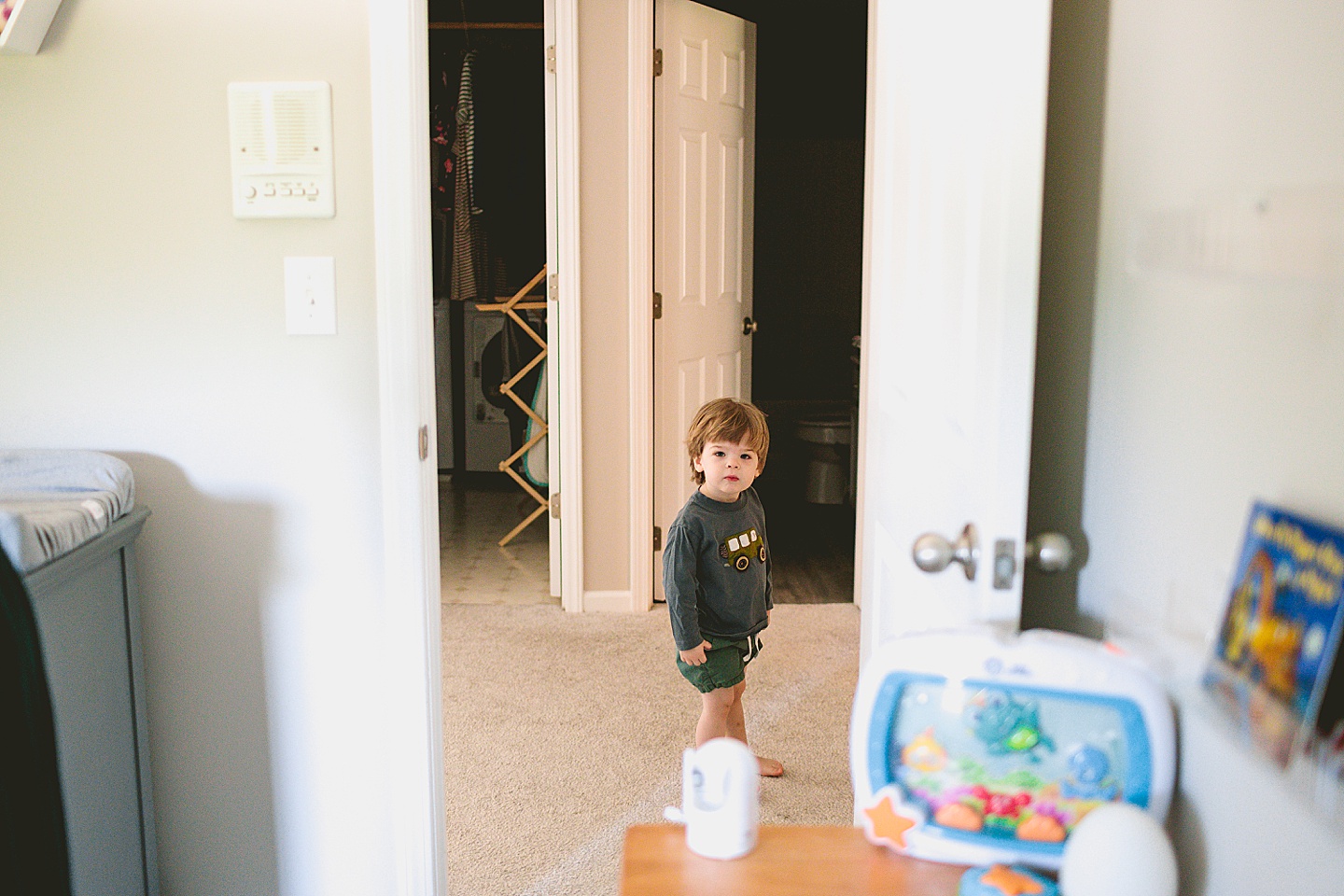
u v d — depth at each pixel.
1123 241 1.06
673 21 3.62
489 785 2.51
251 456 1.76
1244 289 0.85
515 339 5.03
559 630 3.59
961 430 1.16
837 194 6.07
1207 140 0.90
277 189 1.70
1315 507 0.76
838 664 3.27
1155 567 1.00
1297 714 0.76
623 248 3.63
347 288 1.73
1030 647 1.00
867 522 1.74
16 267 1.72
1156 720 0.96
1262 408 0.82
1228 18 0.87
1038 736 1.00
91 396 1.74
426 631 1.79
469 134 4.55
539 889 2.08
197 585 1.78
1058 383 1.24
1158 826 0.89
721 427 2.26
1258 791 0.84
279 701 1.80
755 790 1.04
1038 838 0.99
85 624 1.54
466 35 4.76
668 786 2.50
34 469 1.60
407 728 1.80
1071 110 1.21
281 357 1.74
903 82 1.47
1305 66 0.76
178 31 1.67
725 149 4.00
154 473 1.76
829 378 6.23
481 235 4.73
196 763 1.81
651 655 3.36
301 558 1.78
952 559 1.12
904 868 1.01
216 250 1.72
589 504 3.76
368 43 1.68
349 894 1.85
